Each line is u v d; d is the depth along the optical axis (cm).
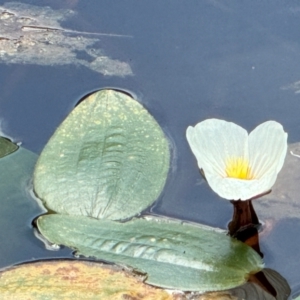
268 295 53
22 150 57
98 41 62
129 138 57
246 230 55
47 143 56
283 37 62
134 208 55
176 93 60
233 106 60
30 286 53
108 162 56
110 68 61
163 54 62
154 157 56
